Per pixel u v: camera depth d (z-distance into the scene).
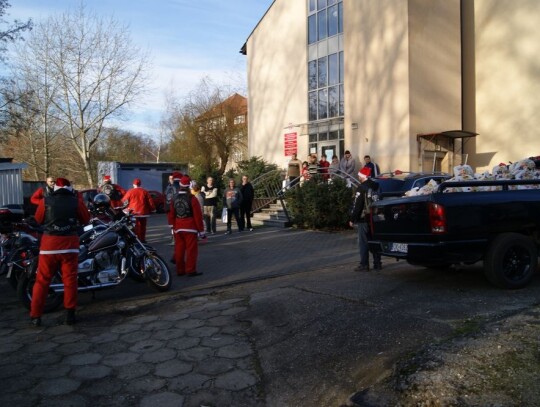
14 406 4.05
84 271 7.02
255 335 5.50
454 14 19.28
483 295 6.12
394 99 18.08
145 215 11.97
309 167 17.39
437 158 18.72
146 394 4.23
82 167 40.88
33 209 11.71
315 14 23.75
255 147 28.44
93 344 5.50
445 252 6.23
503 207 6.48
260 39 27.81
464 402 3.45
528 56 19.17
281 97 26.23
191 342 5.42
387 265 8.82
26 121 22.77
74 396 4.22
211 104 37.25
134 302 7.28
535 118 19.08
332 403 3.94
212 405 4.03
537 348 4.02
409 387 3.79
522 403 3.32
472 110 20.81
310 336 5.19
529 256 6.51
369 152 19.03
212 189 15.40
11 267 7.71
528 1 19.09
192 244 8.98
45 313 6.91
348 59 19.81
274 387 4.30
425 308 5.62
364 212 8.14
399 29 17.83
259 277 8.56
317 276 8.18
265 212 18.83
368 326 5.16
